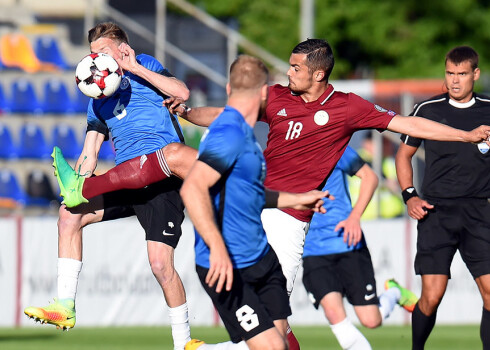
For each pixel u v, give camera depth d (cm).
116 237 5091
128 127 2550
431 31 9381
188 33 7181
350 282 3178
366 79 9494
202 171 1980
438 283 2816
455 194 2797
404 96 6172
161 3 6925
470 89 2784
